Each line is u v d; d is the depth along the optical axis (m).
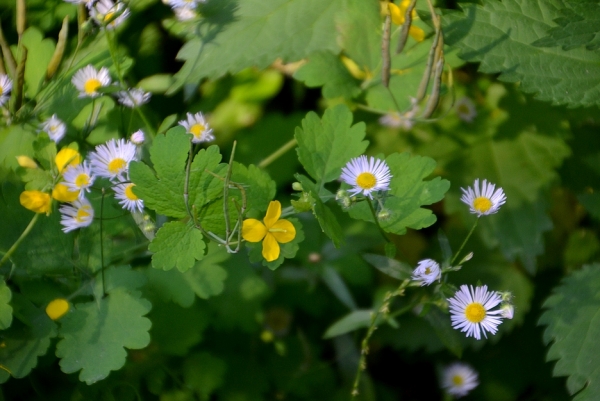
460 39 0.69
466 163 0.74
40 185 0.65
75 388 0.69
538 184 0.74
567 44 0.67
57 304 0.65
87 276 0.66
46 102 0.71
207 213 0.62
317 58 0.72
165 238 0.62
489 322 0.63
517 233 0.73
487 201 0.64
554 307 0.68
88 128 0.69
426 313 0.67
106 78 0.69
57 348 0.64
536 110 0.75
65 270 0.66
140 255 0.67
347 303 0.72
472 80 0.77
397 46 0.70
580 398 0.67
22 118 0.70
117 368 0.63
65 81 0.71
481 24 0.69
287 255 0.63
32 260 0.65
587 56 0.68
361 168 0.63
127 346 0.63
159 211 0.62
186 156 0.62
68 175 0.64
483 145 0.75
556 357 0.68
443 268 0.64
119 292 0.65
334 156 0.65
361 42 0.72
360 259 0.74
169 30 0.73
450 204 0.74
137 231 0.67
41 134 0.66
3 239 0.66
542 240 0.73
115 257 0.66
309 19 0.72
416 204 0.63
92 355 0.63
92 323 0.64
